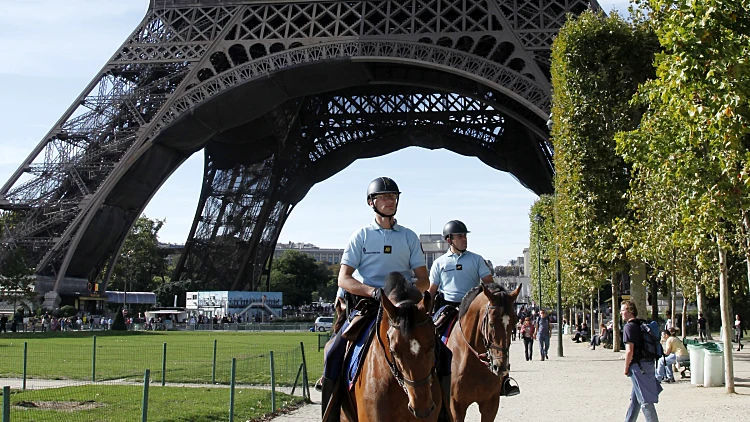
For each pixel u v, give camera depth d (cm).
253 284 13488
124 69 8875
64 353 5997
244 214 12469
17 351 6234
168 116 8350
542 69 7900
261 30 8650
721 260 3288
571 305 12706
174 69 8825
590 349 7375
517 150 11600
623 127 5428
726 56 2042
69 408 2819
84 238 8681
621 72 5556
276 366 4616
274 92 8556
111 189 8300
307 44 8419
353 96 11838
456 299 1959
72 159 8662
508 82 7606
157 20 9156
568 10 7938
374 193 1304
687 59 2078
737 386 3531
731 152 2614
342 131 12262
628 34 5612
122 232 9281
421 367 1040
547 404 3070
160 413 2673
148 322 12438
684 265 5269
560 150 5722
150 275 19712
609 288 13888
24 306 10688
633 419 2036
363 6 8556
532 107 7388
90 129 8694
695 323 11288
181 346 7069
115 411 2723
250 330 12144
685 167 2948
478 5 8162
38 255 8756
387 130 12088
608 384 3906
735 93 2084
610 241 5331
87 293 9069
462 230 1980
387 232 1310
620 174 5438
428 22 8219
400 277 1157
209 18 8919
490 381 1708
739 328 7306
